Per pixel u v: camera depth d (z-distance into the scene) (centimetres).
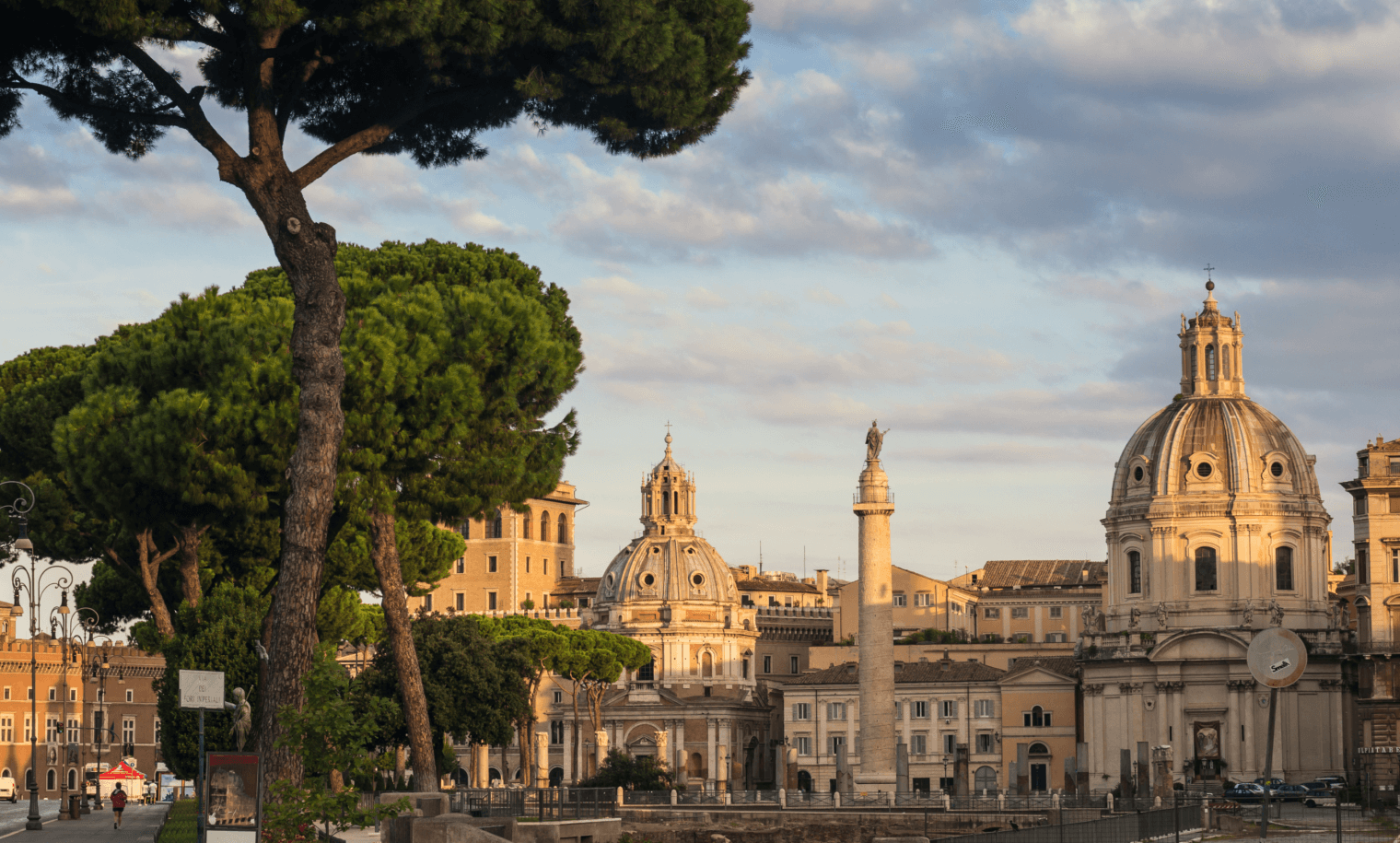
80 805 9488
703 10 4822
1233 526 15000
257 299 6788
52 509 7462
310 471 4866
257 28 4409
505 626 14638
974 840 4641
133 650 19000
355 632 8719
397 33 4359
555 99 4772
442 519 6272
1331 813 9825
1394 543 12612
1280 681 5003
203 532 7375
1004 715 16788
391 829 4984
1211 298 15762
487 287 6406
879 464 12356
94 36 4419
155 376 6216
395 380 5847
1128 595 15550
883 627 12194
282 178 4781
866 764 12119
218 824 4022
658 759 15325
